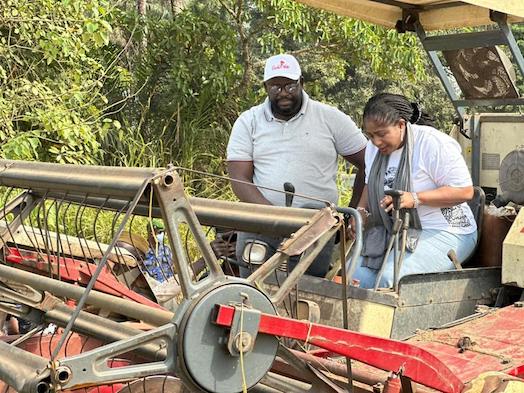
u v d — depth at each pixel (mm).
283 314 4031
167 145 11297
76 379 2438
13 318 4668
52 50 8922
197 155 10891
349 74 19688
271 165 5344
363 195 5047
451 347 3736
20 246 4734
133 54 11992
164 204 2633
